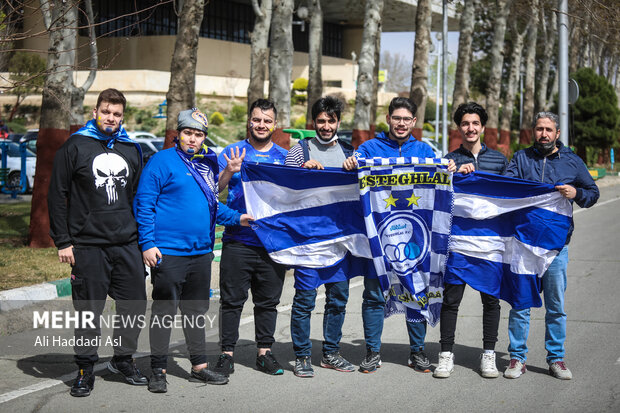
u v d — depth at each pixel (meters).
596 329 7.26
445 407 5.03
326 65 57.69
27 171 19.48
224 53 51.03
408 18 57.78
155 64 46.31
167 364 6.09
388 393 5.34
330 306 5.89
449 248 5.72
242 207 5.90
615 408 5.00
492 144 32.47
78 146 5.12
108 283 5.28
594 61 45.50
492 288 5.72
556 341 5.74
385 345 6.73
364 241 5.79
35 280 8.21
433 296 5.75
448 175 5.67
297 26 59.56
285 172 5.70
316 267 5.73
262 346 5.85
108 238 5.18
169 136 11.70
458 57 28.05
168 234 5.33
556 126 5.78
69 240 5.13
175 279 5.33
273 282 5.79
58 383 5.50
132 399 5.15
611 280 9.89
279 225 5.70
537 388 5.45
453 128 28.17
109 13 43.88
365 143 6.05
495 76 32.19
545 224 5.62
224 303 5.74
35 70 21.67
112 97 5.15
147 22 47.31
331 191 5.77
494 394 5.31
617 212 18.64
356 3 54.84
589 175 5.79
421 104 21.20
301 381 5.63
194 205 5.37
